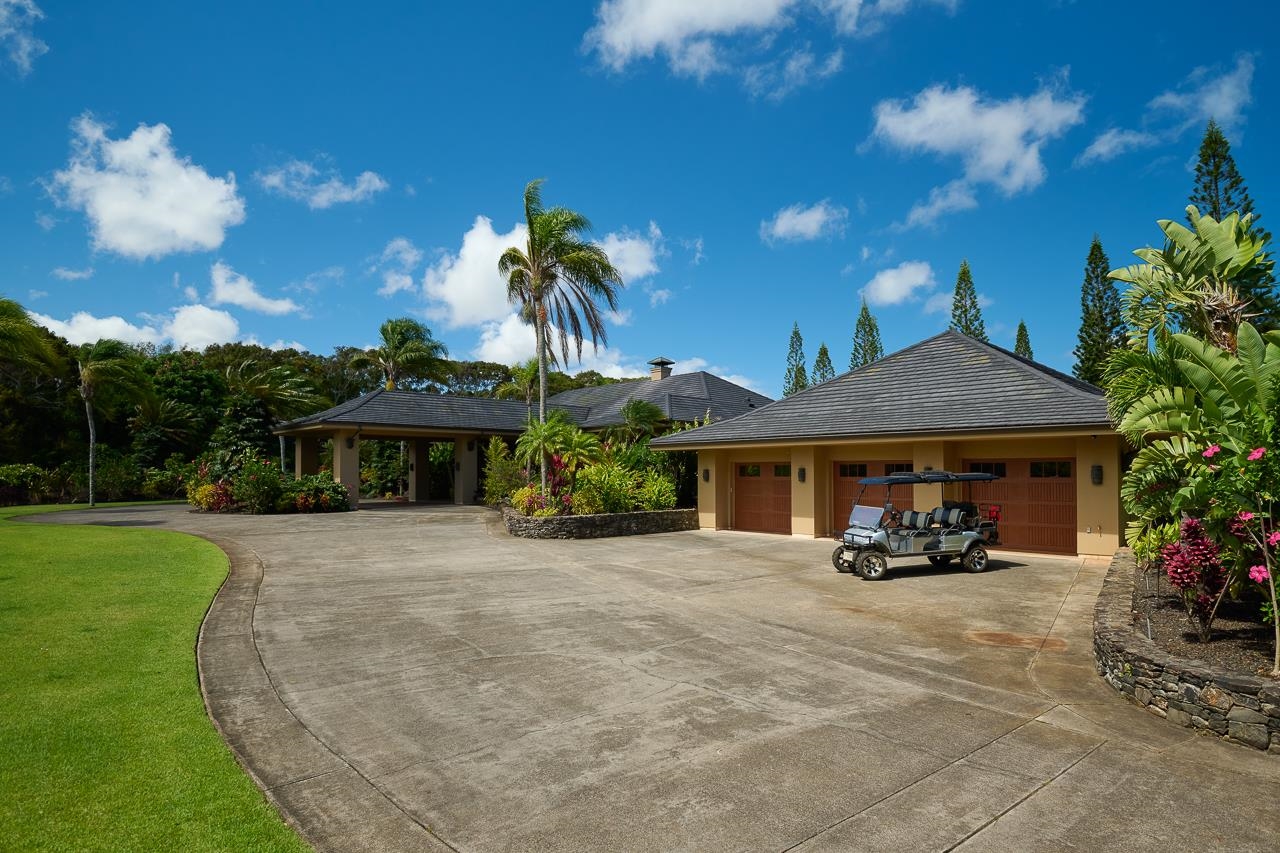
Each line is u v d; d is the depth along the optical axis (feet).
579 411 112.06
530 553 50.08
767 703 19.61
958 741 16.99
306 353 190.60
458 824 13.07
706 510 69.21
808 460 61.21
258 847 11.98
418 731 17.53
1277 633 17.89
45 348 104.94
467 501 102.32
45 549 47.03
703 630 27.94
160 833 12.34
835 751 16.37
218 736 16.83
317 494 85.30
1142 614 24.52
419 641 26.07
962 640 26.55
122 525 66.13
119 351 107.86
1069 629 28.30
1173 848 12.39
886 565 42.19
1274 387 19.13
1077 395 49.01
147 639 25.12
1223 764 15.79
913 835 12.75
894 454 57.47
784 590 36.52
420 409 101.14
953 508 44.70
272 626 28.04
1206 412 21.77
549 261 71.56
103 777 14.48
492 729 17.66
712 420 91.66
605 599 33.99
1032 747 16.66
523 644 25.75
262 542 54.29
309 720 18.24
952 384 58.44
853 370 69.31
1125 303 33.17
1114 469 46.68
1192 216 28.66
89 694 19.44
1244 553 20.26
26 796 13.60
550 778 14.97
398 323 155.12
